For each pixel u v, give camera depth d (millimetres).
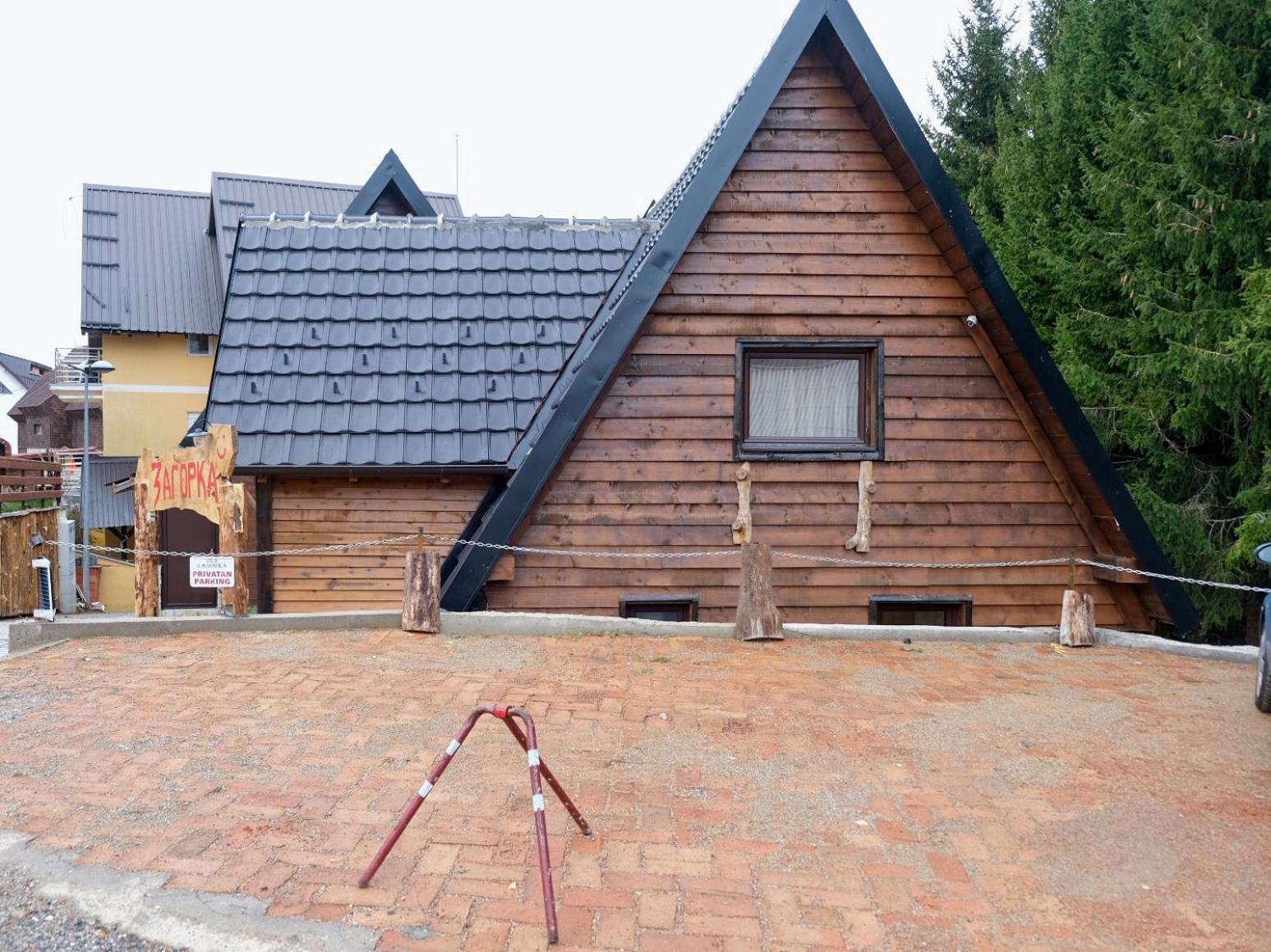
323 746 5211
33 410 57469
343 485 9695
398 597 9711
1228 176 13180
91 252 26453
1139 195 13844
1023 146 18297
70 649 7230
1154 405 14227
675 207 9398
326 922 3451
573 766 5031
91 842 4031
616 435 8922
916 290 9078
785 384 9250
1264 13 12414
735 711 6035
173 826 4203
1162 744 5582
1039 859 4125
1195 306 13477
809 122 9023
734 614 9008
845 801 4691
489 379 10242
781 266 9008
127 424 26953
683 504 8984
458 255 11500
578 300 11188
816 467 9094
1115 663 7539
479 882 3777
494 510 8539
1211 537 14414
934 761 5254
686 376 8977
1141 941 3490
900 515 9133
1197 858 4145
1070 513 9258
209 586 7914
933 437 9141
